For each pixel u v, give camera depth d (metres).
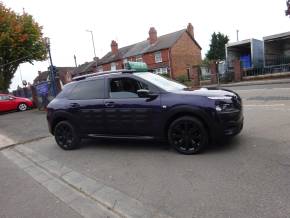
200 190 3.80
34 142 8.41
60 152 6.86
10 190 4.78
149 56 44.44
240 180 3.93
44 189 4.66
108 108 6.00
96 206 3.82
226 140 5.81
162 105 5.34
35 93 19.55
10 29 30.31
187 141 5.23
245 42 23.02
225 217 3.11
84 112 6.40
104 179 4.68
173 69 41.88
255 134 6.02
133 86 5.83
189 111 5.09
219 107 4.96
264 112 8.34
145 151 5.87
